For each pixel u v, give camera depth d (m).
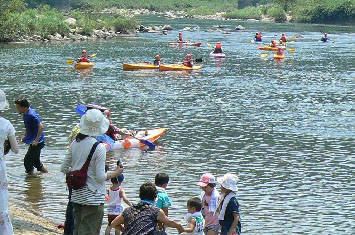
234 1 175.38
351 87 47.41
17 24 85.56
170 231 17.48
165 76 52.88
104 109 26.89
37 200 19.56
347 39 97.50
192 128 32.06
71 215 14.69
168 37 96.25
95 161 12.54
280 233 17.75
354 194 21.61
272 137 30.31
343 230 18.16
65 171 12.84
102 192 12.70
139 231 11.49
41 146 22.52
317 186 22.48
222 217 14.05
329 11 137.50
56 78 50.09
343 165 25.47
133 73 54.56
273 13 143.38
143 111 36.44
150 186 11.90
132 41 88.62
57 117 33.84
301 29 117.00
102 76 52.06
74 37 92.00
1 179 12.04
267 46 80.00
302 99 41.62
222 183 14.06
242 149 27.83
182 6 165.50
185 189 21.61
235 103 39.75
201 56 69.81
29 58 64.56
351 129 32.41
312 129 32.28
